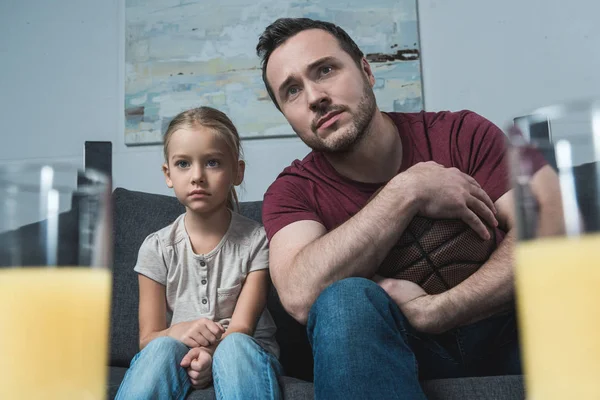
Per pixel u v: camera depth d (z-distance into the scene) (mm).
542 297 189
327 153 1247
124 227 1589
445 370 990
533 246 194
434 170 975
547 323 188
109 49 2396
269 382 1005
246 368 1024
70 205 232
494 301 903
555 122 190
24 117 2406
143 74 2332
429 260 938
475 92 2213
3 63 2449
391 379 721
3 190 223
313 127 1239
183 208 1631
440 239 934
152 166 2281
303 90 1268
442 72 2229
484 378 811
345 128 1211
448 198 930
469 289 906
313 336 820
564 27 2209
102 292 241
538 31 2219
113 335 1462
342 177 1250
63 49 2426
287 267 1061
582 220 183
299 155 2219
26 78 2430
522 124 200
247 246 1372
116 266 1536
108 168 1343
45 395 217
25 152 2383
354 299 796
